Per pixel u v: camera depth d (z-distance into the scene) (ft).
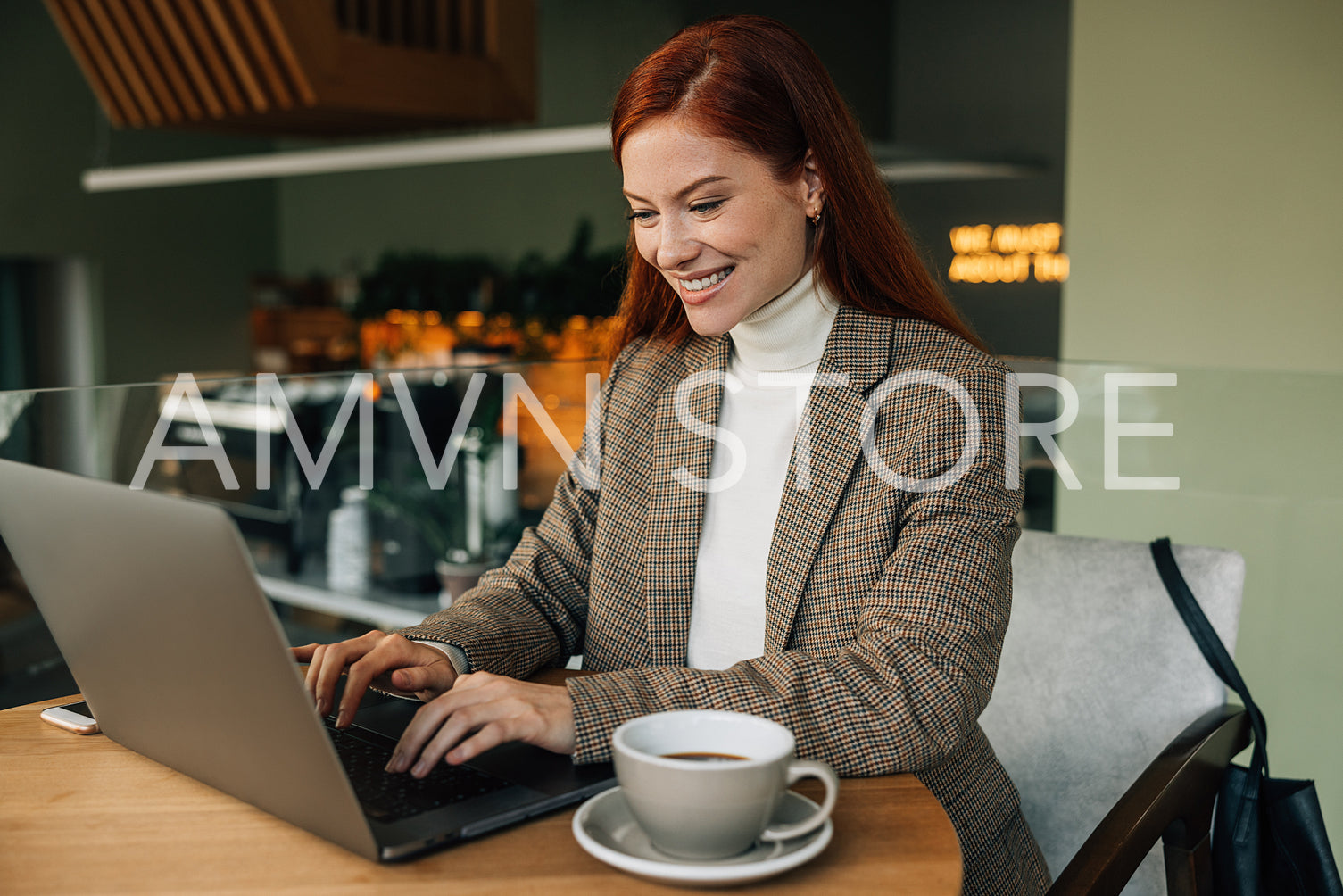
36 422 5.33
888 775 2.70
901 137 29.01
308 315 33.04
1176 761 3.58
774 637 3.37
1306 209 9.39
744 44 3.16
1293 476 5.60
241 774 2.47
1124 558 4.18
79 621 2.60
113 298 30.53
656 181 3.14
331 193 33.40
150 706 2.62
